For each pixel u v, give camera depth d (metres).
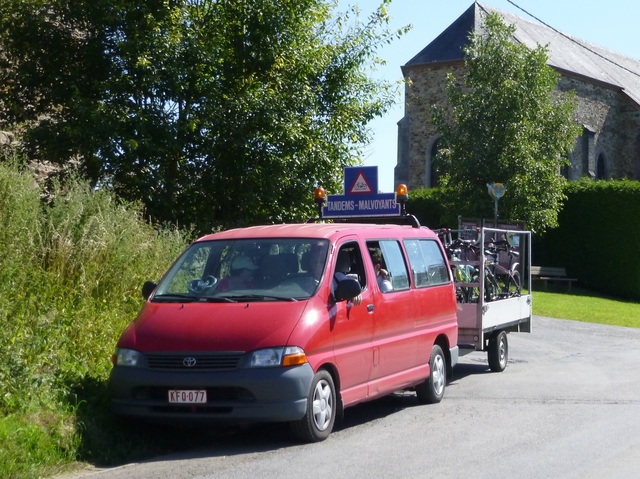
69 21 14.05
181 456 7.46
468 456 7.23
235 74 14.91
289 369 7.46
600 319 21.92
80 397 7.99
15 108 14.21
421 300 9.91
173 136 13.62
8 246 9.13
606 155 43.72
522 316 13.95
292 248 8.63
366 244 9.20
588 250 31.17
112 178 13.73
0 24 13.98
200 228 13.98
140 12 13.95
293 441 7.94
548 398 10.32
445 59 39.03
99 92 13.91
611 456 7.21
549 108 26.17
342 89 15.56
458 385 11.57
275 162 14.30
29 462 6.59
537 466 6.86
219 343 7.50
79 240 10.29
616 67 48.72
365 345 8.60
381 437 8.10
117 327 9.84
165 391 7.54
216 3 14.73
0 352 7.74
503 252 14.22
